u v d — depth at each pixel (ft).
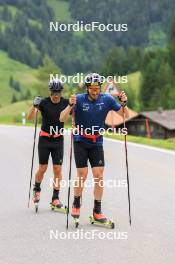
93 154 71.92
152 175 120.47
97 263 55.98
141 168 132.67
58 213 81.35
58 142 82.74
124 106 71.46
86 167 71.87
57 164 82.84
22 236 67.56
